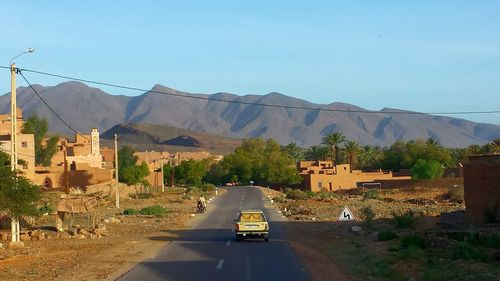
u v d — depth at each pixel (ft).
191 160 457.27
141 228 132.05
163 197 276.21
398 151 482.28
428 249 75.00
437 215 149.79
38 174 299.79
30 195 94.73
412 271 59.00
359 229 109.81
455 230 95.30
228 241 100.22
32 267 68.39
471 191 108.37
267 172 465.06
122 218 161.89
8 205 91.09
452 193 244.83
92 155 387.34
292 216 164.14
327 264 68.85
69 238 108.47
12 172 93.15
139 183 336.49
